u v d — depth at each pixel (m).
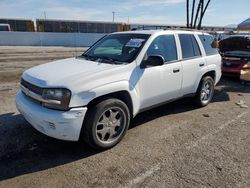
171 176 3.20
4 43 29.86
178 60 4.97
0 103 5.97
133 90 4.05
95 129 3.63
